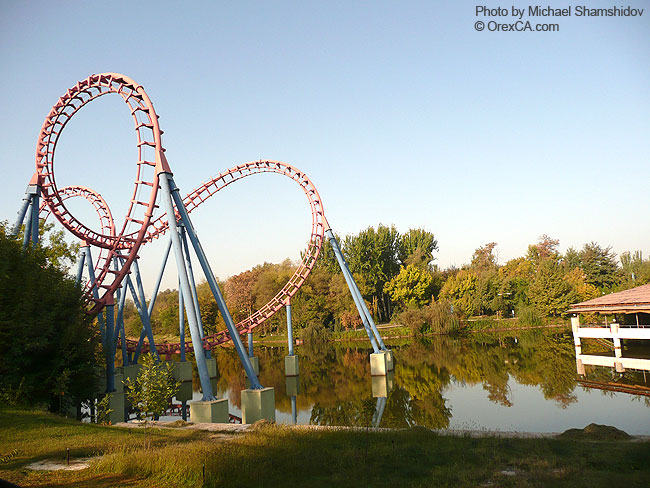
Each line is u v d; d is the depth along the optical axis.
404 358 51.06
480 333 78.19
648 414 21.66
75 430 15.66
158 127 28.22
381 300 107.94
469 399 27.72
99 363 28.00
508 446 12.41
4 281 22.05
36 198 31.12
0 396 19.59
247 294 103.75
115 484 10.04
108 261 36.75
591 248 102.19
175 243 26.62
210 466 10.54
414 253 111.81
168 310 104.94
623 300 41.69
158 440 14.64
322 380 40.53
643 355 40.88
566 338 60.72
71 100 31.92
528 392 28.78
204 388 23.83
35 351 22.06
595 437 14.05
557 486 8.89
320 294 95.44
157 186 29.03
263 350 77.75
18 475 10.80
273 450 12.24
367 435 14.14
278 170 47.72
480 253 142.25
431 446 12.59
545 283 84.06
